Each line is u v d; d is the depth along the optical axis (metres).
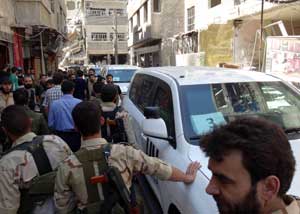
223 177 0.97
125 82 13.21
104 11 53.53
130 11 35.09
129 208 2.10
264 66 9.26
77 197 2.14
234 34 14.30
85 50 53.78
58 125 4.90
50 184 2.32
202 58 15.75
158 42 26.62
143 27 27.14
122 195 2.07
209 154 1.01
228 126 1.02
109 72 13.64
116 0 53.53
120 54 53.84
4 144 4.03
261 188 0.94
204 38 16.11
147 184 4.29
